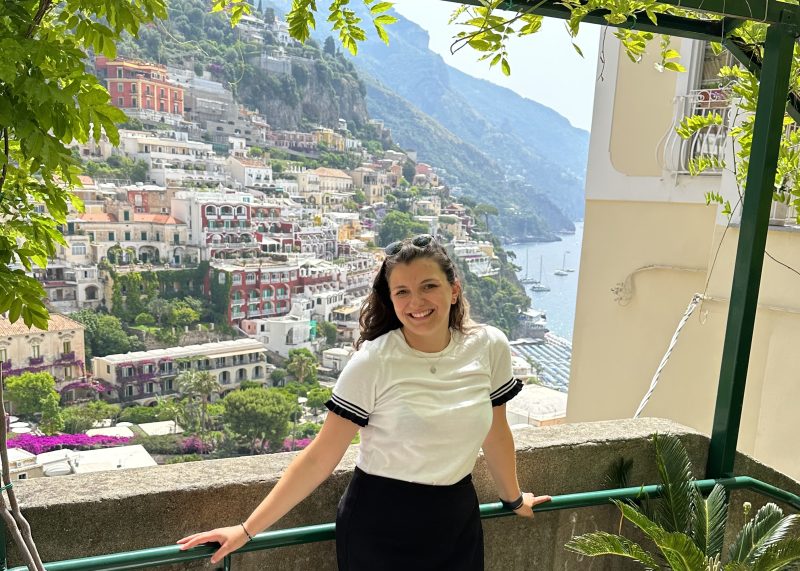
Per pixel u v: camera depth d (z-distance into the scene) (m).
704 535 1.98
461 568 1.46
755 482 2.20
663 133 5.77
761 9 1.93
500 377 1.56
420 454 1.40
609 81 6.18
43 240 1.27
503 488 1.69
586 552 1.79
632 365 6.07
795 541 1.82
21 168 1.23
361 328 1.55
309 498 1.73
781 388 4.16
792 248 4.12
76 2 1.08
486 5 1.66
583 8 1.74
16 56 0.96
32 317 1.12
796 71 2.40
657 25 2.09
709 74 5.39
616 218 6.21
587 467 2.14
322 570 1.80
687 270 5.55
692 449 2.31
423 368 1.44
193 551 1.36
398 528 1.41
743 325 2.14
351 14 1.77
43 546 1.45
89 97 1.04
